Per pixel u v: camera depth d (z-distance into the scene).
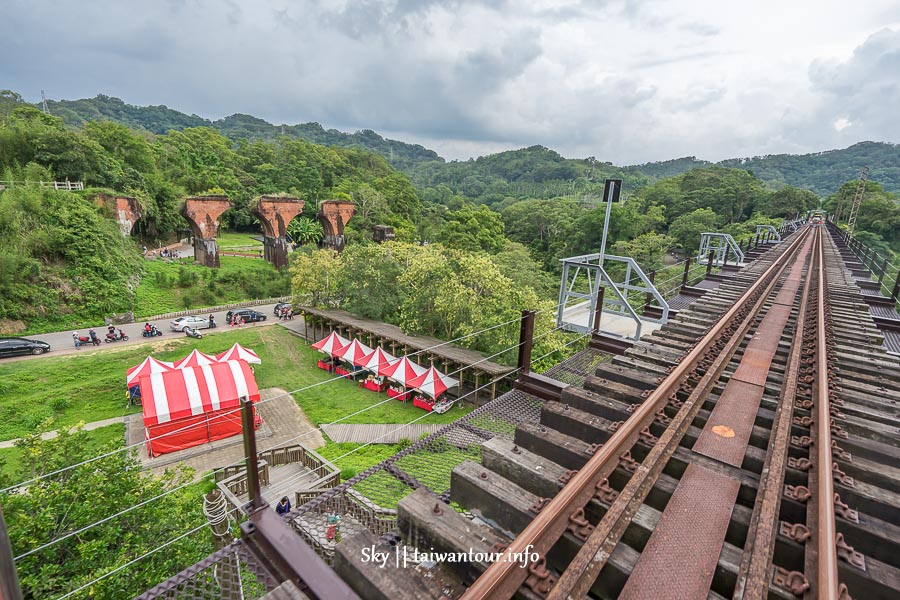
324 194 82.44
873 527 2.62
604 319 11.91
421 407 21.08
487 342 22.03
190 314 34.28
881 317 9.74
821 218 62.03
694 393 4.12
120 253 34.75
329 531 2.58
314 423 19.50
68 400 19.81
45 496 6.88
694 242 59.69
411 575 2.12
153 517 7.64
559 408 3.86
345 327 29.14
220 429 17.48
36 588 6.01
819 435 3.40
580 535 2.39
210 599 2.20
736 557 2.29
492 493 2.70
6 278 27.53
